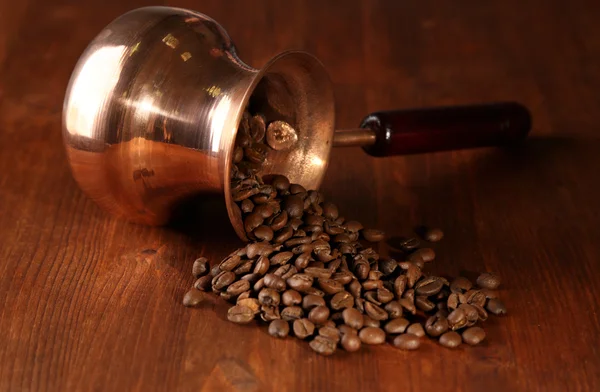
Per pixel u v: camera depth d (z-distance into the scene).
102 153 0.54
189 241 0.58
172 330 0.51
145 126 0.53
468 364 0.49
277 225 0.54
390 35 0.85
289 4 0.90
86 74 0.54
